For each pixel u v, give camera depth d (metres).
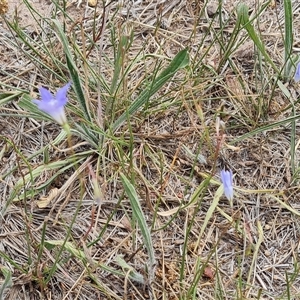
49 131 0.34
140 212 0.27
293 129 0.32
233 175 0.32
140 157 0.32
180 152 0.33
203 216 0.31
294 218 0.31
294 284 0.29
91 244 0.28
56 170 0.32
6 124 0.34
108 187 0.32
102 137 0.32
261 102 0.34
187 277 0.29
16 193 0.29
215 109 0.35
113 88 0.33
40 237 0.30
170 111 0.35
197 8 0.40
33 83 0.36
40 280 0.27
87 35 0.36
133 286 0.28
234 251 0.30
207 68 0.36
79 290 0.28
